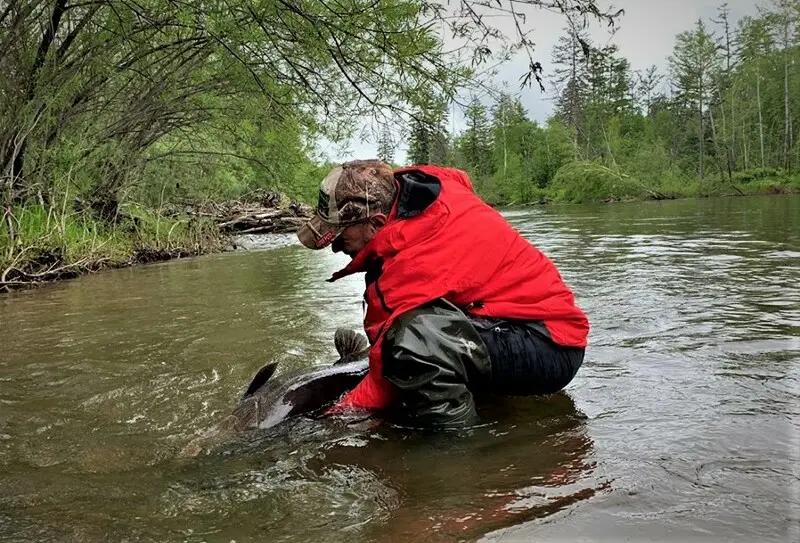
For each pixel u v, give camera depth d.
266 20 5.69
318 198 2.91
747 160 45.81
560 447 2.28
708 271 6.02
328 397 2.92
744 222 12.29
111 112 11.16
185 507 2.00
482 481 2.05
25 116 8.98
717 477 1.94
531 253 2.89
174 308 5.83
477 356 2.65
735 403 2.58
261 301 5.93
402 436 2.53
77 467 2.37
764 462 2.03
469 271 2.72
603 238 10.37
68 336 4.78
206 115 12.05
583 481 1.98
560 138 50.09
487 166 53.50
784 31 46.06
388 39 5.42
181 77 10.53
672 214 16.78
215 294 6.62
